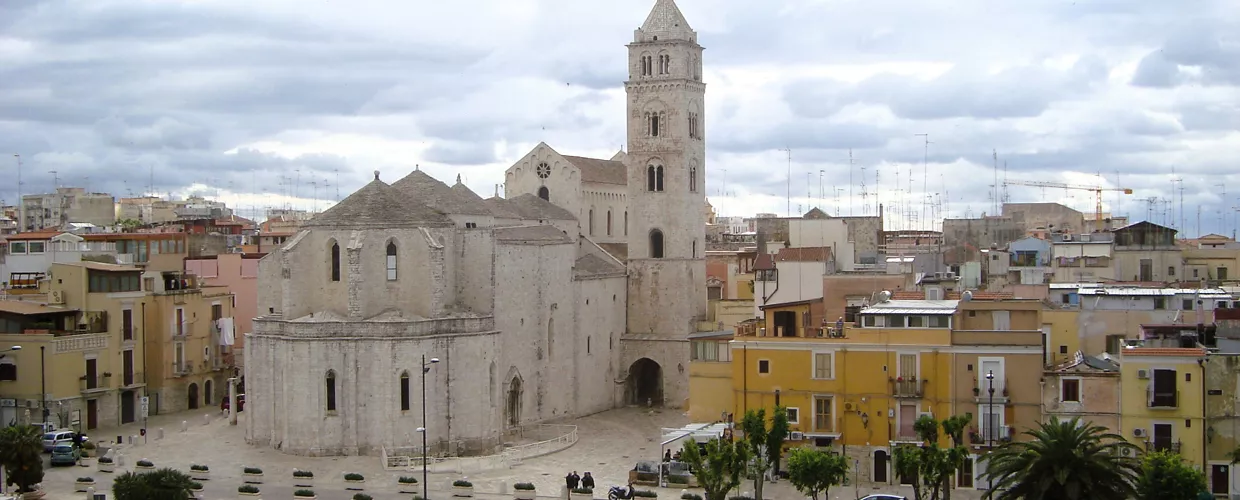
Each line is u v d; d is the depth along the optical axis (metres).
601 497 116.69
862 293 144.62
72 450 129.00
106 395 152.25
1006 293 137.62
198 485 102.88
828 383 116.56
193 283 171.12
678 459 121.00
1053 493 92.62
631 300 185.00
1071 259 180.75
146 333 161.75
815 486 102.56
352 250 138.25
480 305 148.88
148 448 138.88
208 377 171.25
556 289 164.25
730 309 182.62
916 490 102.38
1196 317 122.38
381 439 135.25
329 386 135.50
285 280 140.75
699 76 188.75
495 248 149.88
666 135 184.00
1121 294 130.75
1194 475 92.44
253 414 140.62
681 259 182.75
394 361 135.25
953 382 113.06
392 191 145.75
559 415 165.62
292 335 135.88
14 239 188.50
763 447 116.50
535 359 159.50
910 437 114.25
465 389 139.62
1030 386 111.38
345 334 135.50
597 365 176.00
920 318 116.06
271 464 131.00
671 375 181.88
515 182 193.75
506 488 119.38
